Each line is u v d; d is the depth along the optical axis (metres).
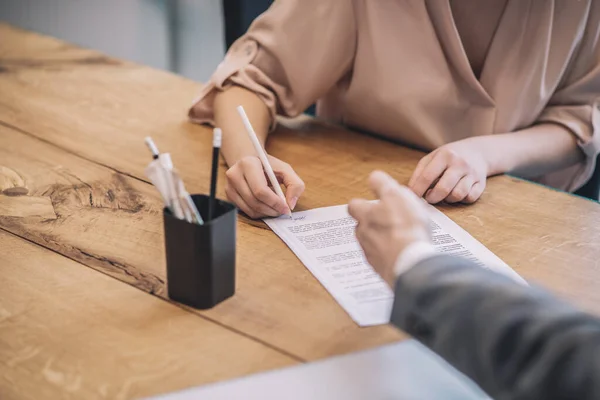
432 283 0.69
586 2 1.38
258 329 0.85
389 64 1.41
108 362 0.79
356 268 0.98
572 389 0.58
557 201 1.21
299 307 0.89
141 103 1.54
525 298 0.64
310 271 0.97
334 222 1.10
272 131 1.44
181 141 1.38
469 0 1.39
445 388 0.76
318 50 1.42
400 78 1.41
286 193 1.13
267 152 1.35
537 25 1.38
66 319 0.86
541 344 0.61
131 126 1.43
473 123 1.45
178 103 1.55
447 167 1.20
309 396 0.74
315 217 1.12
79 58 1.78
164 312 0.88
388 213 0.78
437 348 0.69
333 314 0.88
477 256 1.02
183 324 0.85
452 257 0.72
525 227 1.12
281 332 0.85
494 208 1.17
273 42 1.43
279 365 0.79
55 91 1.57
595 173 1.60
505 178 1.28
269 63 1.46
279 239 1.05
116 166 1.27
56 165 1.26
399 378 0.77
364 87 1.45
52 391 0.75
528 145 1.37
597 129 1.42
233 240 0.88
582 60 1.45
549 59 1.42
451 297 0.67
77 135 1.38
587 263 1.03
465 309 0.66
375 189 0.83
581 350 0.59
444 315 0.67
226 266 0.88
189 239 0.84
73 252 1.00
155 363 0.79
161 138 1.39
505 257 1.03
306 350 0.82
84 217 1.09
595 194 1.62
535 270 1.00
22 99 1.52
